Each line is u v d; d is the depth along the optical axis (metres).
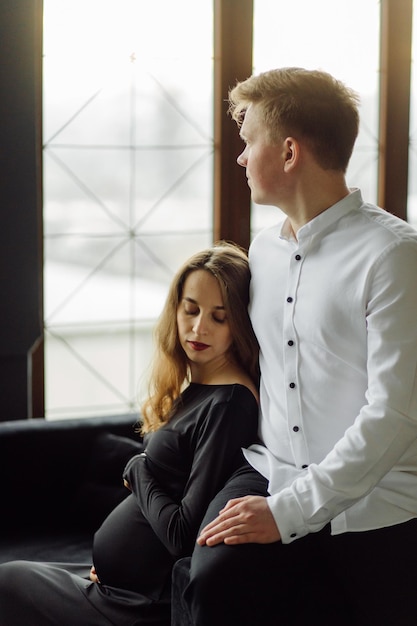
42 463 2.96
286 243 2.19
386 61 3.72
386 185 3.81
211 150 3.57
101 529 2.27
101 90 3.38
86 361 3.51
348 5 3.66
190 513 2.10
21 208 3.19
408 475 2.03
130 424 3.07
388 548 2.01
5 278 3.20
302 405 2.08
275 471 2.09
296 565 1.97
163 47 3.44
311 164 2.07
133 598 2.18
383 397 1.92
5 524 2.91
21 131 3.14
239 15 3.48
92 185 3.42
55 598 2.22
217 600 1.91
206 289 2.23
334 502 1.92
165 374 2.33
